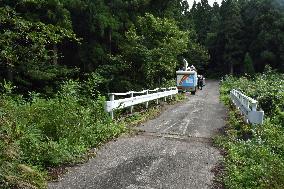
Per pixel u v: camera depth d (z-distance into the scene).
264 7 83.25
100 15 33.81
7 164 6.27
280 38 76.25
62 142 8.73
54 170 7.66
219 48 93.50
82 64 35.25
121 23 36.25
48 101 11.01
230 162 8.47
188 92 39.06
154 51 31.11
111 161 8.48
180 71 38.50
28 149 7.83
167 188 6.84
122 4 37.53
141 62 31.20
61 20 28.58
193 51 77.38
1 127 7.18
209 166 8.34
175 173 7.74
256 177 7.23
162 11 40.38
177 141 10.87
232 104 22.50
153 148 9.85
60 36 12.16
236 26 87.06
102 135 10.71
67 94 11.56
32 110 9.95
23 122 8.89
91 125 10.89
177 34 33.91
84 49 35.16
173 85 34.75
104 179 7.21
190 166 8.28
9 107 8.99
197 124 14.30
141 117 15.60
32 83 27.00
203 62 82.12
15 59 12.26
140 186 6.88
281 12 81.12
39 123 9.54
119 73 31.28
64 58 35.38
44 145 8.18
